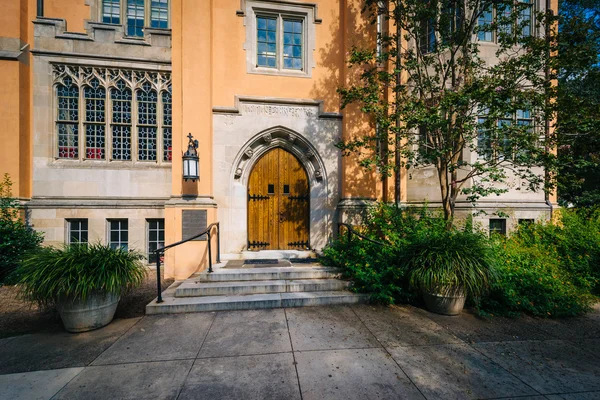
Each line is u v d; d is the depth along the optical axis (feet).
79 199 23.32
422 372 9.06
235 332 11.80
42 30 22.93
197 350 10.37
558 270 16.22
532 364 9.64
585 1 28.71
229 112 21.54
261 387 8.27
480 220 22.79
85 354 10.08
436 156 17.04
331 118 22.99
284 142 22.90
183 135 19.94
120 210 23.80
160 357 9.89
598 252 17.94
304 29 23.00
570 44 15.85
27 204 22.11
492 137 16.72
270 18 22.80
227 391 8.10
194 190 20.01
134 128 24.48
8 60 21.54
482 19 23.76
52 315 13.55
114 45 23.94
